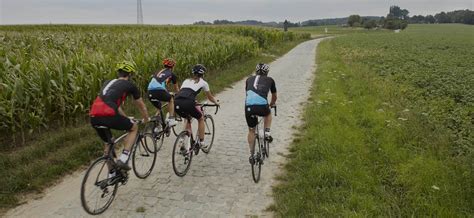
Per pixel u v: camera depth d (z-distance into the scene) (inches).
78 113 366.0
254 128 250.1
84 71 380.2
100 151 293.9
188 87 258.7
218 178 257.4
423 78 608.1
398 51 1241.4
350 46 1476.4
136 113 406.0
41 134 324.2
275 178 256.7
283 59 1108.5
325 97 482.9
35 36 871.1
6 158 264.7
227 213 211.0
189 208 215.9
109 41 834.2
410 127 337.7
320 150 288.0
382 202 210.5
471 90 502.9
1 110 288.5
